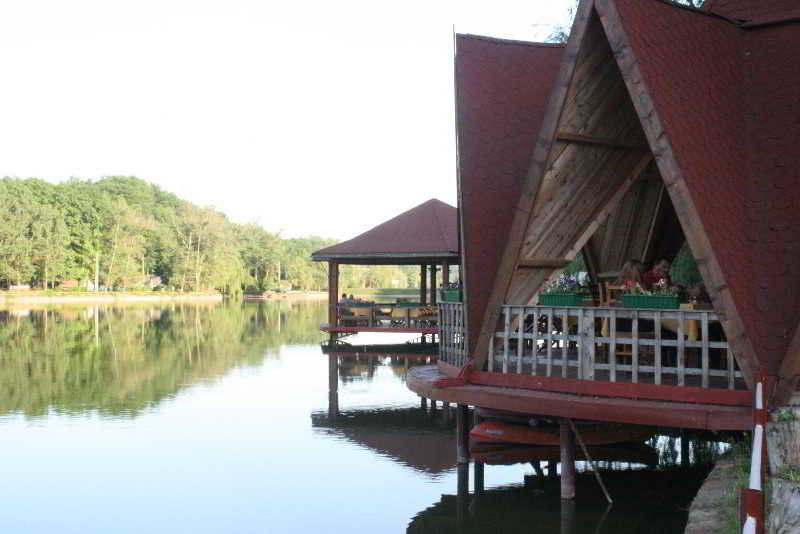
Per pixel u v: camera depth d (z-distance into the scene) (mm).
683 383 8453
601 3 8188
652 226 13070
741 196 8297
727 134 8578
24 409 16781
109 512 9758
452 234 28656
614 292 11273
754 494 4895
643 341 8711
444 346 11922
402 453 12781
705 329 8344
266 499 10250
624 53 8047
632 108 9602
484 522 9102
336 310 30203
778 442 6801
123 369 23438
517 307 9680
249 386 20016
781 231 8055
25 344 31188
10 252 73625
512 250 9359
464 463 11562
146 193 118750
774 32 9320
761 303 7789
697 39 8961
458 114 10289
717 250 7746
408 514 9523
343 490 10664
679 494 9984
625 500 9750
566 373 9289
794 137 8500
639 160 10391
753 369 7613
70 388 19719
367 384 20359
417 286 113312
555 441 10531
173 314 55719
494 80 10609
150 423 15242
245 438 13898
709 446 12680
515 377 9656
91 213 85000
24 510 9875
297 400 17891
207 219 96062
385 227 30250
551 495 10133
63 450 13031
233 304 77438
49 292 78688
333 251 29469
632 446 11156
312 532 8953
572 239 10297
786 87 8859
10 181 84750
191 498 10344
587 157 9773
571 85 8883
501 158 10344
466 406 11625
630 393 8742
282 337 35188
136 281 87750
